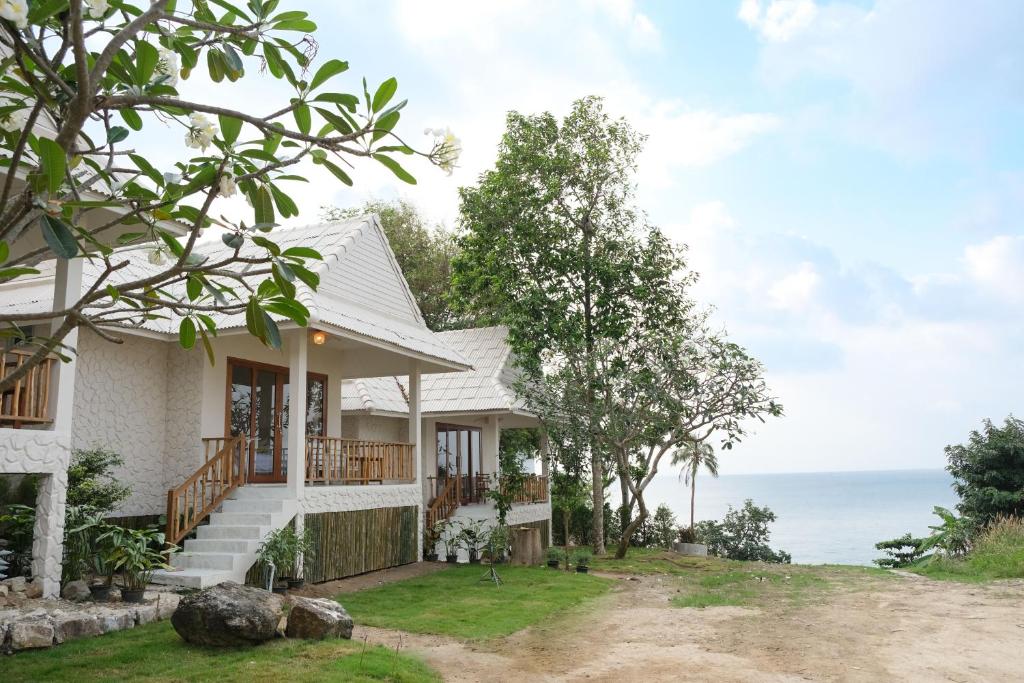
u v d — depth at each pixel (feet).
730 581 49.26
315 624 26.45
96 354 41.50
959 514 77.87
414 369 53.62
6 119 11.93
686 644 28.91
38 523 30.19
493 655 26.78
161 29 12.42
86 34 12.35
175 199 11.84
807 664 25.76
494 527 56.39
